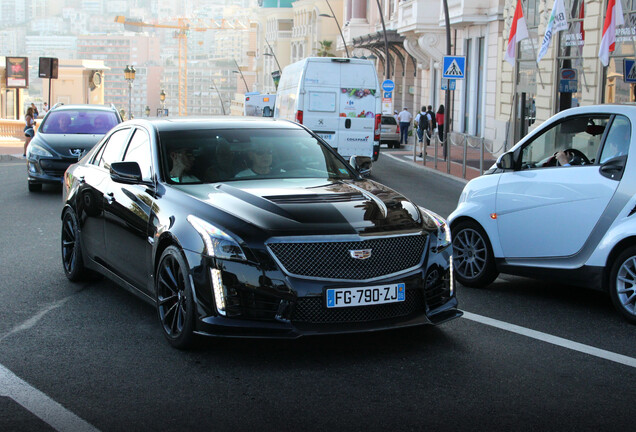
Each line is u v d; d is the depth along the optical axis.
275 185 5.91
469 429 4.09
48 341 5.64
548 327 6.18
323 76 20.12
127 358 5.26
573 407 4.42
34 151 15.09
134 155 6.67
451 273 5.65
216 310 5.06
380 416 4.26
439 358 5.32
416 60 44.59
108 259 6.76
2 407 4.36
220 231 5.16
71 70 66.44
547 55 24.66
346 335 5.85
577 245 6.71
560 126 7.08
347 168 6.66
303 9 87.38
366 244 5.14
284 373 4.98
